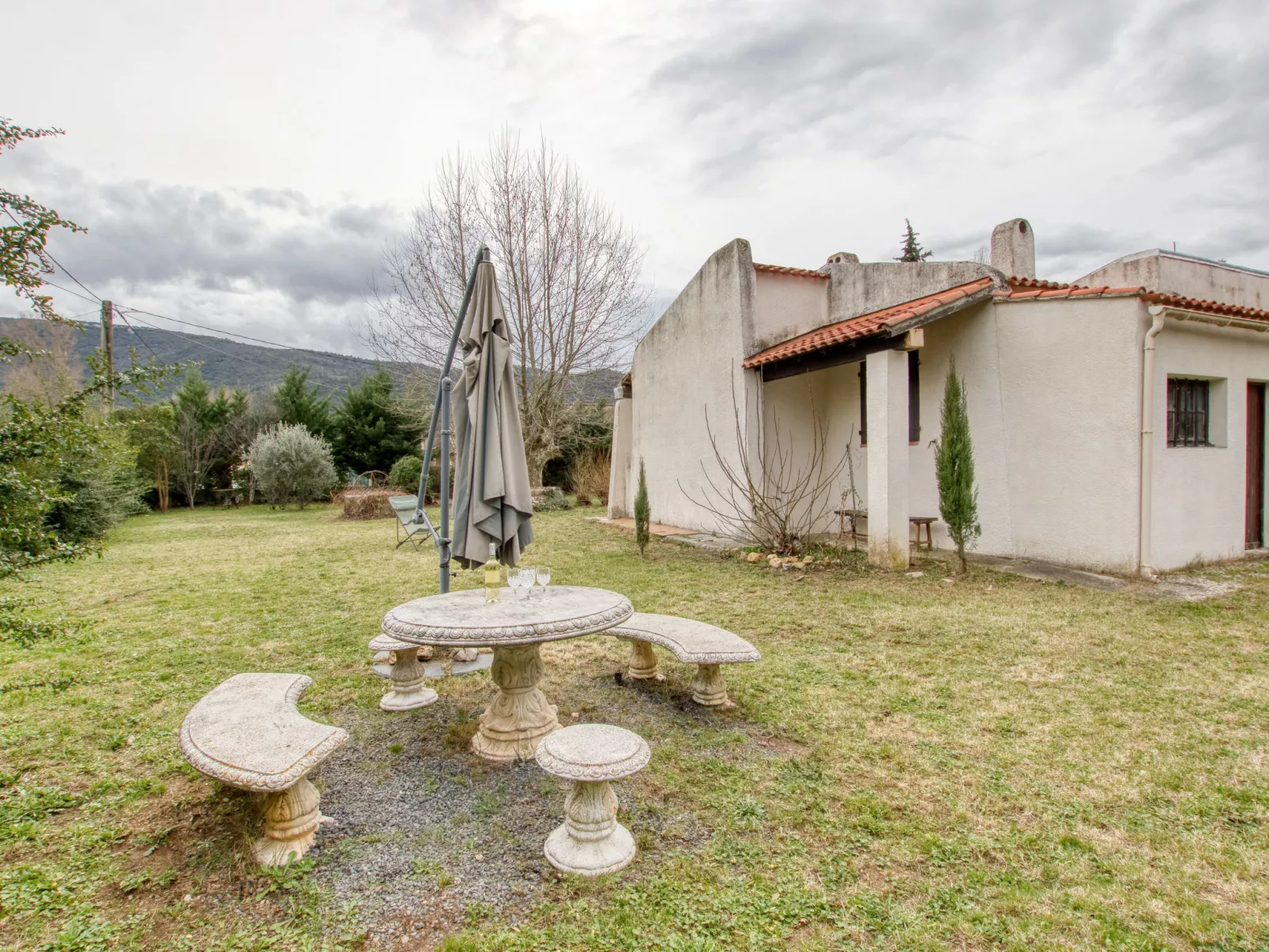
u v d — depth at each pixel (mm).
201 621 6320
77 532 12289
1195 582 6867
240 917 2211
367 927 2156
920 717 3799
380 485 23391
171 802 3004
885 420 7875
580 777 2344
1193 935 2049
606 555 10023
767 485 10656
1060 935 2057
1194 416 7910
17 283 3008
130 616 6520
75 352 16219
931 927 2100
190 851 2607
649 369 14312
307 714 4055
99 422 3439
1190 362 7512
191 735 2688
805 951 1996
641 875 2395
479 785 3154
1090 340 7328
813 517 11250
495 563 3742
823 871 2396
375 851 2596
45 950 2041
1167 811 2779
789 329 11398
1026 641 5148
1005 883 2318
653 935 2082
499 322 4059
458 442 4062
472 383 3963
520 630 3059
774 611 6328
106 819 2852
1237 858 2449
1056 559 7750
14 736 3709
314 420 25203
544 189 18141
